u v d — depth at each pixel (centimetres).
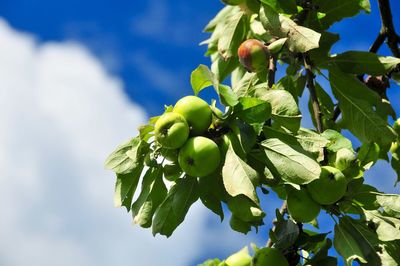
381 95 181
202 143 144
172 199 149
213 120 147
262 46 162
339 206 152
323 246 152
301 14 169
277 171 145
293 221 151
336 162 153
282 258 151
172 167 149
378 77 181
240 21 176
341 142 155
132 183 150
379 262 149
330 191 148
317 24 171
